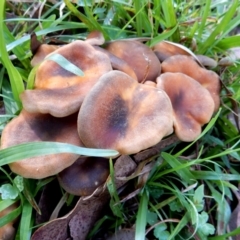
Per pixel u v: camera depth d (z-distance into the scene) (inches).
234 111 8.2
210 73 7.8
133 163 6.9
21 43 8.3
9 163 6.2
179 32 8.8
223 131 8.5
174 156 7.0
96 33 7.9
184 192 7.4
